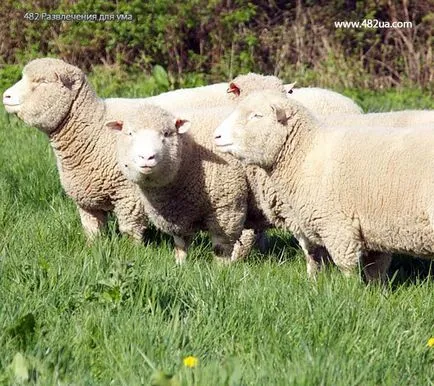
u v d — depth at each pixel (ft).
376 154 43.39
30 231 50.98
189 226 51.44
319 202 45.11
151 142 46.65
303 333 36.81
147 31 110.52
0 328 35.96
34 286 40.09
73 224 53.93
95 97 53.83
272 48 113.80
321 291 41.29
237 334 37.14
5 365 33.35
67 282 40.60
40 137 74.43
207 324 37.29
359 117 52.34
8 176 62.18
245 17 112.37
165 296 39.68
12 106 53.31
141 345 34.86
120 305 38.47
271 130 45.55
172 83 97.81
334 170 44.50
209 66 113.80
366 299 40.98
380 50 114.21
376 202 43.29
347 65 110.93
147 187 50.03
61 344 35.06
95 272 41.88
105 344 35.12
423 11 114.01
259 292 40.16
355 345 35.78
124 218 53.42
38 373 32.58
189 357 32.94
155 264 45.52
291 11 116.47
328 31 113.09
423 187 41.81
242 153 45.98
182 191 50.16
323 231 45.47
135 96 93.61
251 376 32.86
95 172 53.01
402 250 44.06
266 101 45.78
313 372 32.17
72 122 53.11
